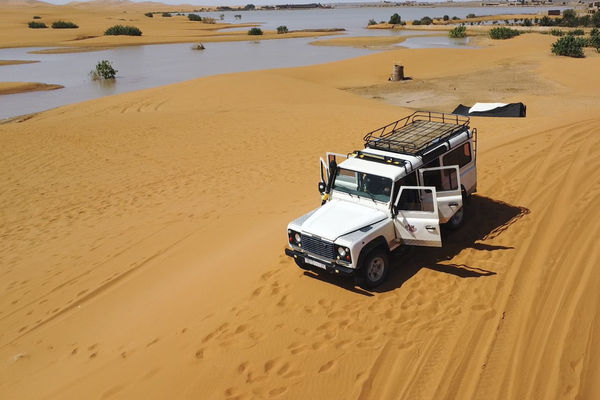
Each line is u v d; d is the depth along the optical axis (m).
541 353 5.79
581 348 5.76
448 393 5.41
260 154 18.95
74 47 87.31
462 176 9.45
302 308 7.30
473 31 109.88
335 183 8.62
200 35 111.31
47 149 21.91
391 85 43.34
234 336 6.84
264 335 6.77
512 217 9.56
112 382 6.49
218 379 6.04
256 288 8.02
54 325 8.91
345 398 5.51
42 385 7.00
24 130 25.39
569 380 5.34
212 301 7.98
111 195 16.22
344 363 6.04
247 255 9.58
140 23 147.88
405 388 5.55
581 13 158.88
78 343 8.08
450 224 9.16
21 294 10.43
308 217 8.14
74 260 11.76
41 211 15.48
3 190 17.56
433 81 44.09
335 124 22.42
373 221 7.74
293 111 26.48
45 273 11.31
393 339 6.38
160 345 7.07
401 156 8.30
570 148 13.02
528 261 7.84
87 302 9.59
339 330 6.70
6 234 14.05
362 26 160.12
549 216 9.33
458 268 7.96
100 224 13.95
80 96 42.81
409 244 7.96
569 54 53.72
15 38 99.62
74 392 6.52
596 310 6.34
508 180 11.49
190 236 12.07
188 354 6.63
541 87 37.38
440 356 5.97
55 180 18.17
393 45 82.06
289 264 8.70
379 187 7.95
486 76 44.59
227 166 17.89
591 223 8.70
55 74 56.00
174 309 8.12
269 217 12.23
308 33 117.31
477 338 6.21
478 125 19.22
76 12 198.12
